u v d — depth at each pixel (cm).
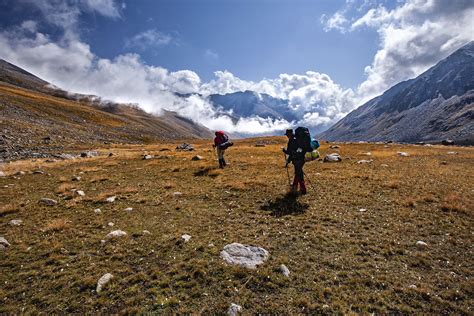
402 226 1171
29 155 4247
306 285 781
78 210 1447
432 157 3328
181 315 675
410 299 722
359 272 839
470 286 767
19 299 747
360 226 1180
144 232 1138
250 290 762
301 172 1650
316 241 1041
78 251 997
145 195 1734
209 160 3234
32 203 1562
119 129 15875
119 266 893
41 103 15250
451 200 1450
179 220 1292
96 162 3331
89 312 693
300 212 1358
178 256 944
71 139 7756
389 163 2784
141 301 725
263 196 1639
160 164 3041
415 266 880
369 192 1656
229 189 1820
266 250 976
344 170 2364
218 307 695
